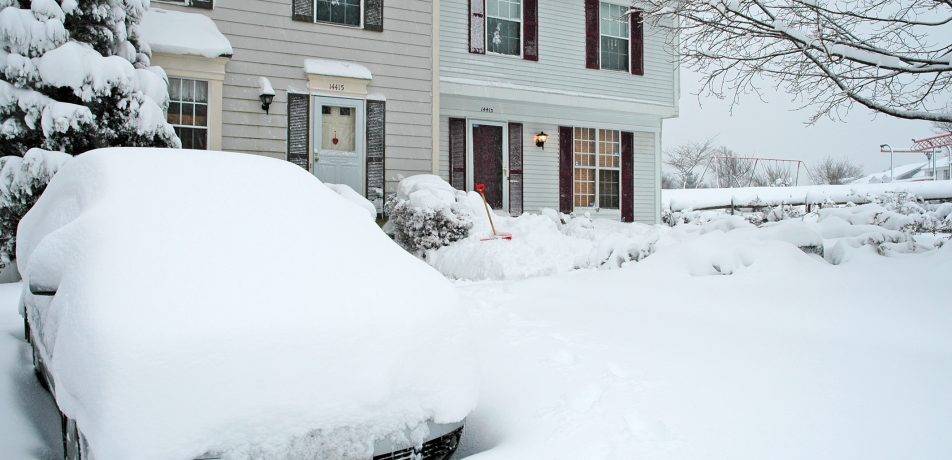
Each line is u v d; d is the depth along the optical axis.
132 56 9.88
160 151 3.69
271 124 12.16
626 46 17.61
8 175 8.28
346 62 12.84
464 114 15.41
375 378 2.62
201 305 2.53
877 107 8.86
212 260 2.81
